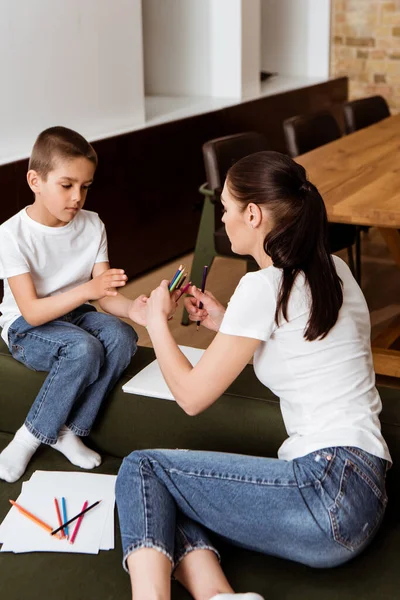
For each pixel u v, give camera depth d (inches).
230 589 62.8
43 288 89.8
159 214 182.1
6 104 142.7
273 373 67.4
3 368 89.1
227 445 80.0
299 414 66.9
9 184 137.6
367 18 244.7
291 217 64.6
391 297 163.9
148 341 143.3
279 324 65.2
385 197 111.7
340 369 66.1
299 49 254.8
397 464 73.0
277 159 65.9
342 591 63.9
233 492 64.6
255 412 78.2
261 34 258.2
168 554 62.5
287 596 63.6
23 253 86.5
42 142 84.0
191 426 81.1
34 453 85.8
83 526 72.8
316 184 121.3
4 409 90.7
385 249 197.9
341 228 142.6
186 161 188.2
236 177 66.1
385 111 196.4
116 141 163.3
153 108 199.3
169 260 190.5
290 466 64.5
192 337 146.3
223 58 213.0
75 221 90.4
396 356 125.6
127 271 174.4
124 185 168.1
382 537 70.7
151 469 66.5
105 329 86.4
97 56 163.0
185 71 219.5
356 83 254.4
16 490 79.4
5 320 90.3
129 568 62.4
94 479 80.7
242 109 205.2
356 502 62.5
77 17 156.1
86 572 67.1
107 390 84.8
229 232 68.3
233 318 64.8
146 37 221.0
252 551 69.2
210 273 180.5
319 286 64.6
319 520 62.1
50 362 85.5
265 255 67.6
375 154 142.6
